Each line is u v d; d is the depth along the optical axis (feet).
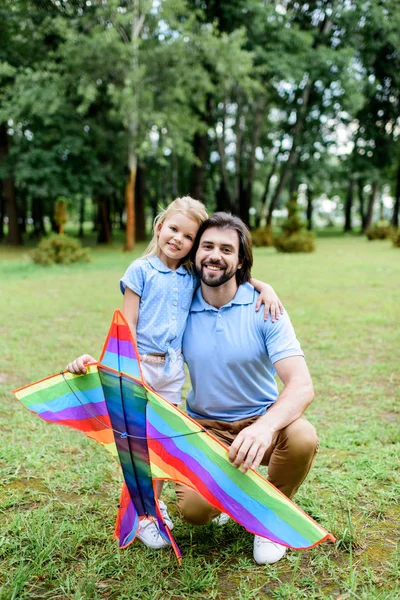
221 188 95.71
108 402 6.92
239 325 7.46
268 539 6.55
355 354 18.40
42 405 7.18
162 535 6.92
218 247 7.14
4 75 61.31
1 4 61.00
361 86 75.92
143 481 6.97
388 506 8.61
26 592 6.64
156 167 98.89
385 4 75.87
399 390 14.66
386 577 6.91
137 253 65.67
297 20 77.71
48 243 51.80
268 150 109.70
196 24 58.65
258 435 6.29
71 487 9.40
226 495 6.51
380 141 91.76
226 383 7.61
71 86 59.41
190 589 6.73
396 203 104.17
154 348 7.61
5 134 74.02
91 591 6.64
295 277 38.22
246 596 6.55
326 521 8.20
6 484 9.52
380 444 11.09
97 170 69.51
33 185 66.49
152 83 58.29
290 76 66.33
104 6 55.01
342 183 106.32
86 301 29.12
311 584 6.79
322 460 10.36
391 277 37.14
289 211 66.03
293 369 7.12
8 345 19.81
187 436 6.60
